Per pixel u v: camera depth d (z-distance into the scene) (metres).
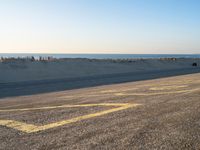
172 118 5.05
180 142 3.63
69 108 7.30
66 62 41.91
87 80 25.41
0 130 5.07
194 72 33.97
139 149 3.46
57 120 5.62
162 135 3.99
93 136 4.18
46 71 33.66
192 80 16.28
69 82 23.72
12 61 36.34
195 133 3.99
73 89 17.48
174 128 4.34
